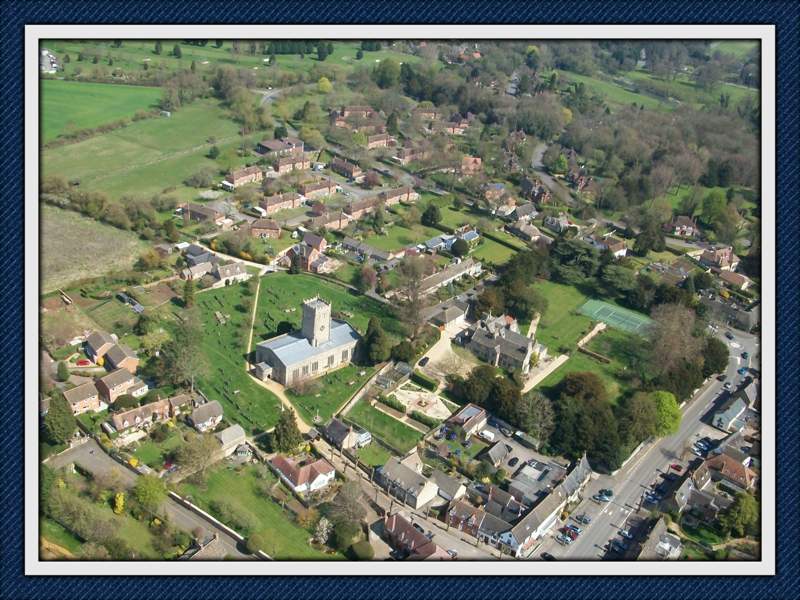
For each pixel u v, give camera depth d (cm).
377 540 18788
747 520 19950
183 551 17700
